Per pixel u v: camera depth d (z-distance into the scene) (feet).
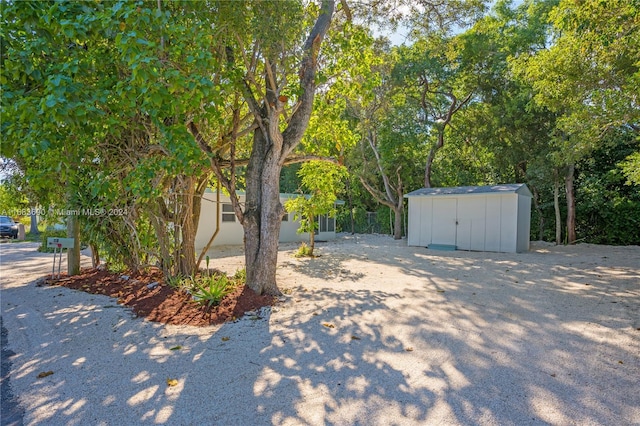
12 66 12.23
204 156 17.98
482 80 51.93
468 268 30.17
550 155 40.45
